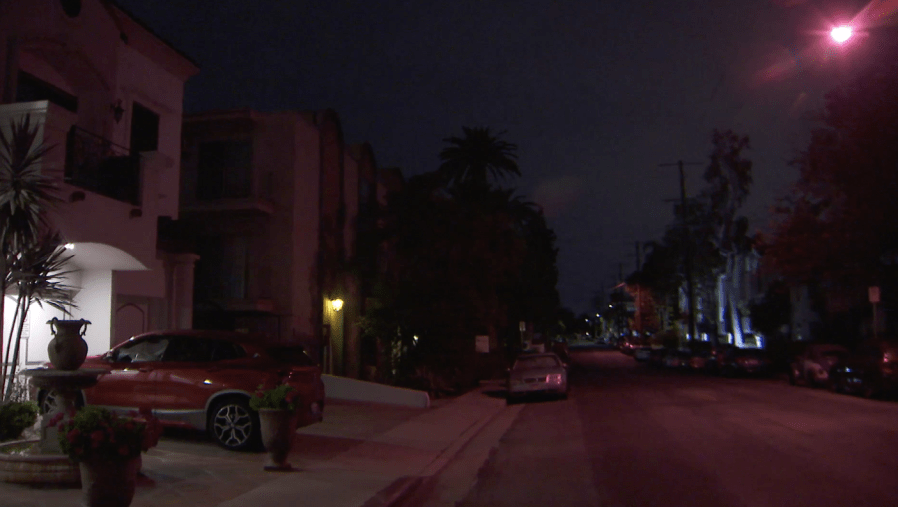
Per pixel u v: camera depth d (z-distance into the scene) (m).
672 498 8.45
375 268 29.86
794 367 28.06
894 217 23.23
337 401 21.38
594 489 9.20
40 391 11.76
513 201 45.50
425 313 24.92
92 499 6.61
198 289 23.75
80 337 8.52
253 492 8.66
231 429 11.19
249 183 23.92
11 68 12.17
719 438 13.15
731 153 49.41
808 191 26.42
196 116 23.70
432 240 27.27
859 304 32.19
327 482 9.46
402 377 25.41
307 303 24.59
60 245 11.56
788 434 13.36
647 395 24.47
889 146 22.23
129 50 16.02
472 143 40.78
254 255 23.75
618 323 133.25
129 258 13.37
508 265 31.80
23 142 10.29
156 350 12.60
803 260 26.45
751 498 8.28
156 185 14.24
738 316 52.31
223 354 11.85
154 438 7.86
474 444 14.68
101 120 14.21
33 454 8.45
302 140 24.61
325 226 26.28
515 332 47.94
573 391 28.56
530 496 9.00
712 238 55.38
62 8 13.16
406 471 11.09
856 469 9.80
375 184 32.31
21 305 10.91
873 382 21.06
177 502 8.03
